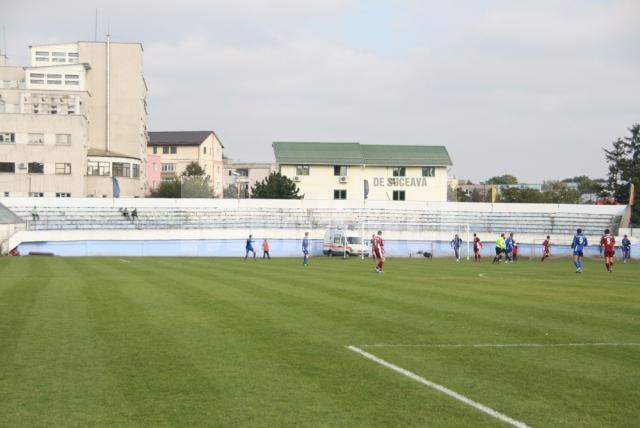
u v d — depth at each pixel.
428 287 25.42
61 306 18.20
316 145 94.69
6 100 82.00
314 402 9.09
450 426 8.17
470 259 56.94
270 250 68.69
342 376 10.52
